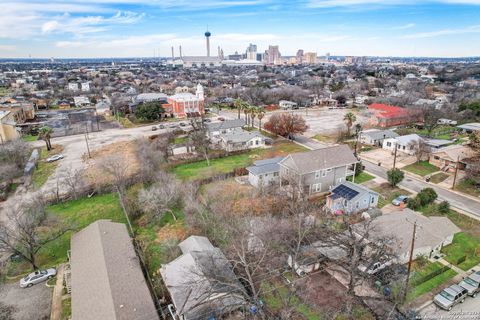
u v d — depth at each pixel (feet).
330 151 147.13
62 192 146.72
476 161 150.30
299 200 124.26
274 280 86.12
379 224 100.12
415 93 359.46
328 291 82.58
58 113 347.36
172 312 74.90
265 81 598.75
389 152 196.44
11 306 81.51
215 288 73.72
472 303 79.00
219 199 128.57
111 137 241.14
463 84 463.01
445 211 121.39
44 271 91.86
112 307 68.64
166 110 322.34
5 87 563.07
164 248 97.66
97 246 90.02
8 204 136.56
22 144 194.08
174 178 145.28
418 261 92.63
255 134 216.54
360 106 356.18
